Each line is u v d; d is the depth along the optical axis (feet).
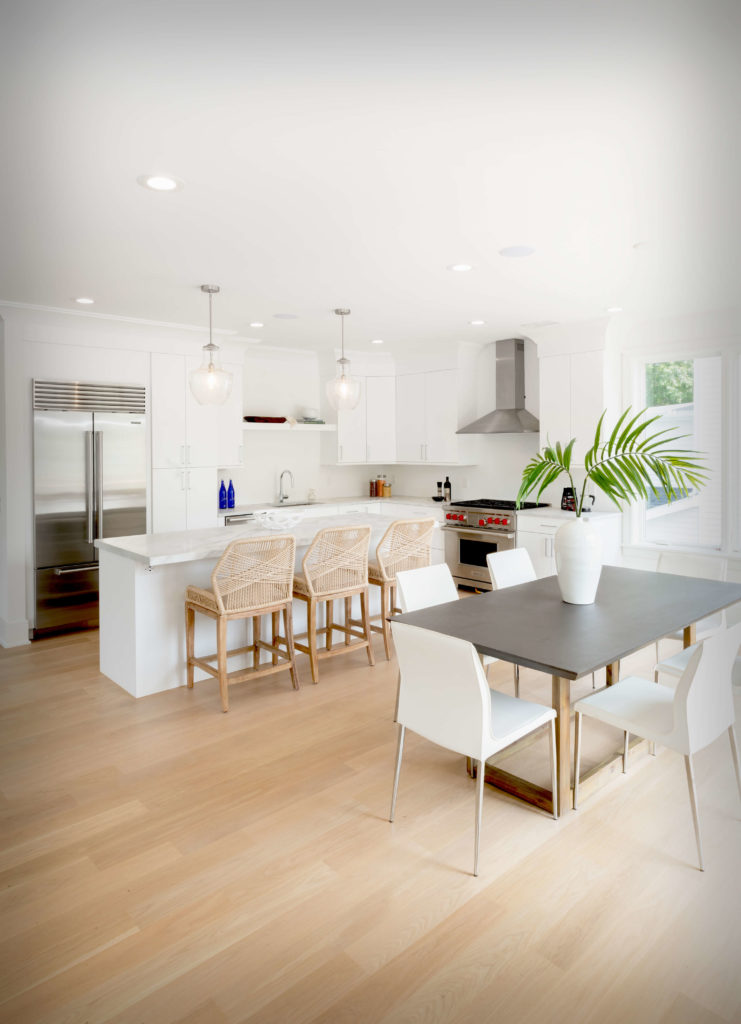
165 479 17.76
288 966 5.82
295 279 12.83
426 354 21.85
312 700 12.03
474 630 8.33
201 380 12.99
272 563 11.85
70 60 5.65
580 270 12.35
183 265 11.80
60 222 9.59
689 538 16.78
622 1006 5.38
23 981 5.65
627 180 8.33
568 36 5.36
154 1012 5.34
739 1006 5.37
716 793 8.73
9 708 11.62
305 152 7.47
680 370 16.76
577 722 8.34
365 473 25.30
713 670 7.29
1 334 14.87
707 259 11.68
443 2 4.87
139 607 12.03
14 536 15.23
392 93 6.24
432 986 5.59
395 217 9.52
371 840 7.72
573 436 18.17
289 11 4.99
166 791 8.82
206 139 7.14
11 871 7.13
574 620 8.80
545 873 7.08
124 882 6.96
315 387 23.43
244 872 7.13
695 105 6.51
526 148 7.42
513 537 18.83
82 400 16.07
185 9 4.96
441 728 7.34
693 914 6.44
